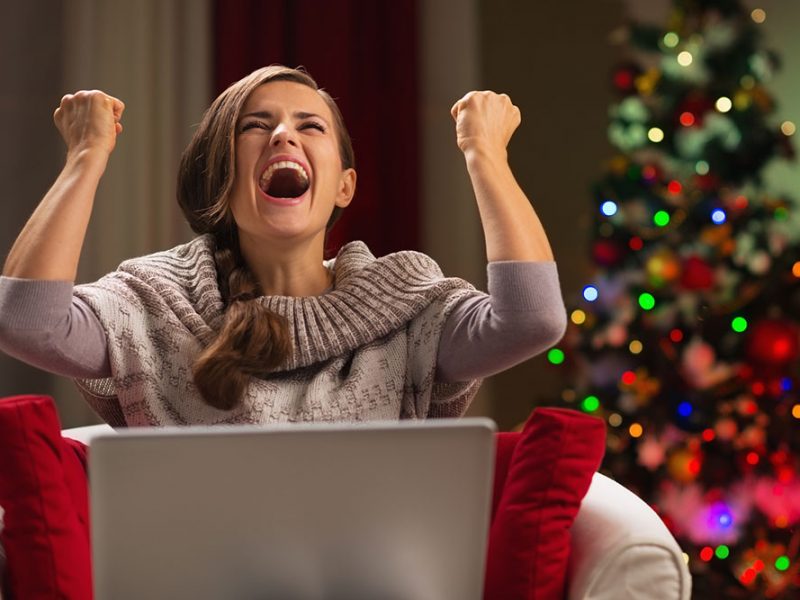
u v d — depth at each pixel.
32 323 1.45
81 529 1.31
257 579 1.09
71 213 1.50
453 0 4.14
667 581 1.28
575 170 4.32
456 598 1.11
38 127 3.89
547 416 1.33
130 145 3.89
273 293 1.72
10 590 1.28
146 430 1.04
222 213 1.68
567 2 4.31
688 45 3.42
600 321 3.35
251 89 1.68
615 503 1.35
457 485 1.08
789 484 3.17
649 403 3.25
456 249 4.12
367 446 1.06
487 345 1.54
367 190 3.96
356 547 1.08
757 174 3.39
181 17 3.92
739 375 3.25
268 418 1.55
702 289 3.25
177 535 1.06
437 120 4.13
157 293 1.62
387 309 1.63
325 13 3.92
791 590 3.18
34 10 3.88
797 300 3.27
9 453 1.26
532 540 1.30
